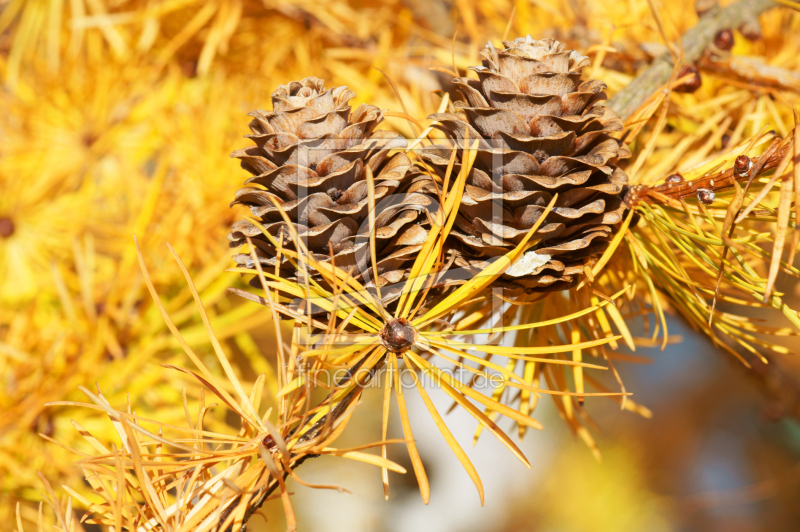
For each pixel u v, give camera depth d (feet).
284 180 0.95
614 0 1.24
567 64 0.96
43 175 1.52
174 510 0.96
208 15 1.43
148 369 1.21
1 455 1.14
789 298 1.26
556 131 0.95
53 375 1.18
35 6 1.57
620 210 0.97
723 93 1.12
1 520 1.16
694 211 0.99
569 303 1.02
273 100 0.95
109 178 1.55
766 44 1.17
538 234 0.97
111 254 1.49
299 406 0.96
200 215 1.32
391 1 1.50
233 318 1.27
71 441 1.16
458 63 1.14
